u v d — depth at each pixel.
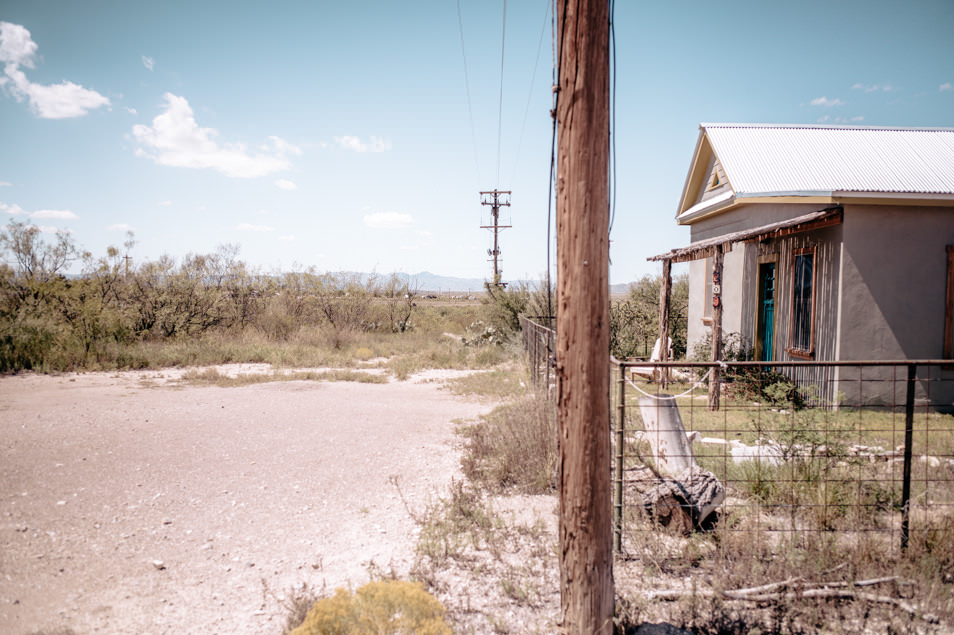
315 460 6.96
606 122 3.03
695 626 3.42
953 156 11.32
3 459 6.40
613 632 3.20
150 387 11.99
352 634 2.88
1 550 4.22
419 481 6.26
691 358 14.84
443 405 10.81
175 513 5.17
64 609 3.53
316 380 13.66
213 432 8.16
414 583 3.23
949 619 3.45
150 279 19.27
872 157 11.43
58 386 11.75
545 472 6.09
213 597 3.77
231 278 22.14
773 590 3.72
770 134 12.96
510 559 4.36
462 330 27.42
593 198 3.00
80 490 5.58
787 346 11.12
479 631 3.41
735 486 5.55
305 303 23.83
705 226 15.47
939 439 7.03
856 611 3.53
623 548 4.49
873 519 4.64
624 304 19.06
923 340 9.41
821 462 5.33
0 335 14.23
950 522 4.34
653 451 6.03
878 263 9.37
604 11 2.98
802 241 10.65
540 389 8.14
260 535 4.80
